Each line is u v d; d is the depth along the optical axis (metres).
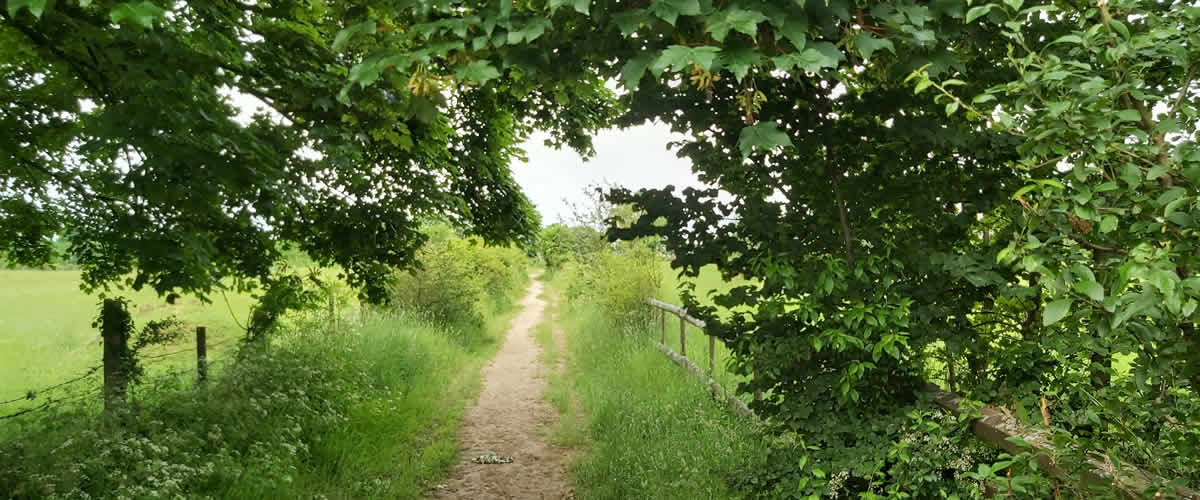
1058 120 1.61
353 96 4.49
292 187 5.34
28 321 15.27
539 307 24.70
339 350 7.95
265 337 7.00
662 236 3.56
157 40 3.57
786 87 3.28
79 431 4.39
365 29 1.93
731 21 1.62
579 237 17.67
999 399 2.87
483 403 8.22
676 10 1.63
